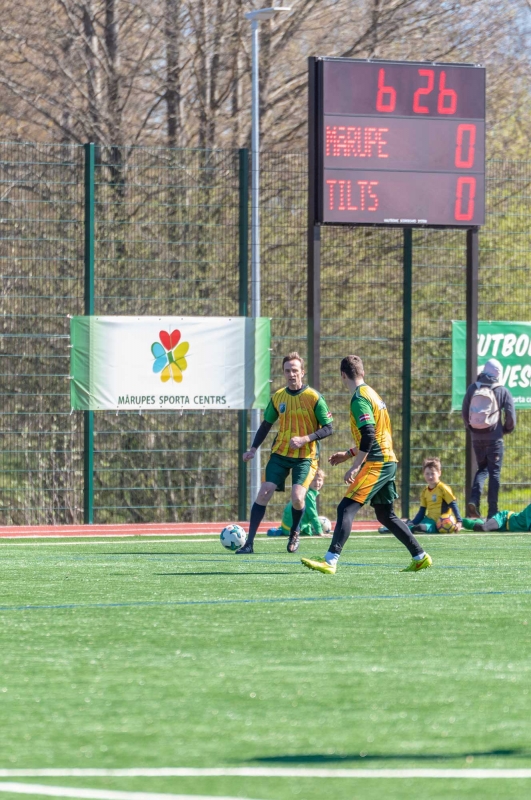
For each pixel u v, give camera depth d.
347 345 70.62
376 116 59.44
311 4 92.88
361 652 23.00
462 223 60.91
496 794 13.98
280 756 15.53
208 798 13.63
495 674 20.94
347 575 36.06
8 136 90.75
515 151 93.50
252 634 24.98
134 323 61.59
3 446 65.19
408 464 67.25
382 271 71.56
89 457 63.22
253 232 65.56
